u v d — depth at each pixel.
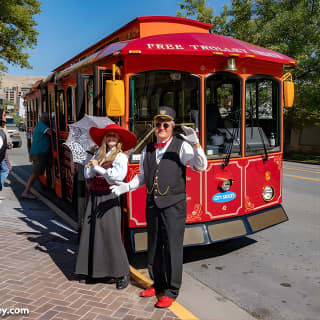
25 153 17.92
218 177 4.39
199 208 4.31
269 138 4.93
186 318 2.99
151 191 3.18
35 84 8.79
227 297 3.61
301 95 18.25
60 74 6.49
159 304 3.15
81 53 6.79
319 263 4.54
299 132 22.34
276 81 4.89
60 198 7.82
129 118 3.96
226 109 4.48
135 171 4.08
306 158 18.77
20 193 8.30
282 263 4.54
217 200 4.41
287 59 4.86
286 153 20.50
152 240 3.26
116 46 4.18
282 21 18.19
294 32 18.59
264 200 4.88
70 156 6.36
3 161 6.56
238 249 5.05
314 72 18.42
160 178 3.12
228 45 4.35
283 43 17.72
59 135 7.06
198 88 4.25
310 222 6.39
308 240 5.44
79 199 4.48
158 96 4.14
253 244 5.26
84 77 4.29
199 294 3.66
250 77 4.56
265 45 18.72
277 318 3.22
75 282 3.59
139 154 4.10
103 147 3.46
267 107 4.86
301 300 3.57
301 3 18.48
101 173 3.37
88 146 3.77
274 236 5.63
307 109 18.19
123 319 2.93
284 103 4.92
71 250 4.50
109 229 3.47
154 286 3.30
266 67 4.73
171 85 4.18
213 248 5.10
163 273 3.30
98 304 3.17
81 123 3.78
